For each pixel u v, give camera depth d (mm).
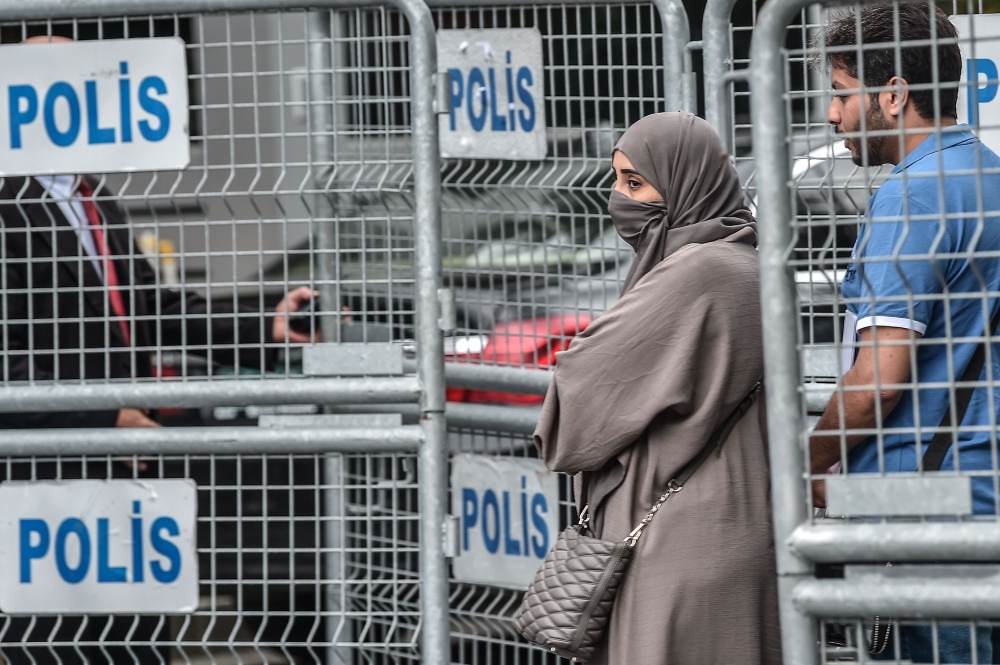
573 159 9180
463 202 9484
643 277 7371
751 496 7148
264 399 8328
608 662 7250
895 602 5734
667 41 8625
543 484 9133
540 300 10148
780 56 5820
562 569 7273
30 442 8484
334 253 9062
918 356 6840
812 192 9875
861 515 5801
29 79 8344
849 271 7449
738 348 7125
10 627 9898
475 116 9102
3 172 8406
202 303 10617
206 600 8648
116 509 8508
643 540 7133
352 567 10320
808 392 8359
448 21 9258
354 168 10062
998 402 6875
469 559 9602
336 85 8375
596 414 7180
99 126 8328
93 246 9945
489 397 11812
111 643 8609
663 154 7488
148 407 8445
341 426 8320
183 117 8258
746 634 7008
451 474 9719
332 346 8336
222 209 13219
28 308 9141
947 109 7246
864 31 7176
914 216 6211
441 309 8141
